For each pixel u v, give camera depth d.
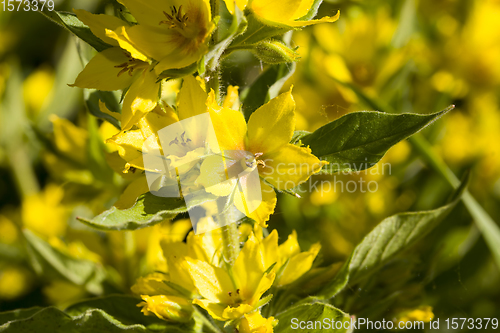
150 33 0.23
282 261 0.27
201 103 0.23
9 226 0.39
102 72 0.24
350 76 0.38
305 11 0.23
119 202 0.23
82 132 0.34
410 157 0.36
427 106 0.40
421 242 0.33
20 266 0.38
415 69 0.41
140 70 0.24
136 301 0.27
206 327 0.26
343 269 0.27
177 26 0.23
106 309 0.27
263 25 0.23
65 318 0.25
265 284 0.24
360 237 0.34
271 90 0.28
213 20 0.23
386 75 0.38
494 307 0.34
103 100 0.28
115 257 0.34
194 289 0.25
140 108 0.23
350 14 0.39
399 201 0.37
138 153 0.23
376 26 0.37
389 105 0.38
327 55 0.37
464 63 0.40
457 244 0.34
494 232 0.34
